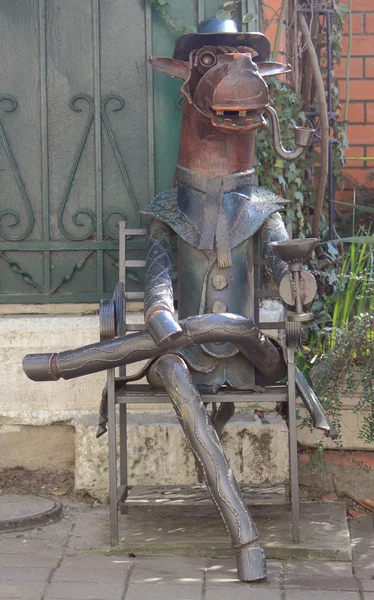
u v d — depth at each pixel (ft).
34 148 15.89
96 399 15.07
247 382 12.34
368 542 12.83
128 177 15.89
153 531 12.86
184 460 14.35
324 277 16.88
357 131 20.98
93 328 15.10
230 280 12.48
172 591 10.93
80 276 16.05
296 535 12.23
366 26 21.07
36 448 15.25
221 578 11.34
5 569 11.68
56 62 15.78
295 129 12.78
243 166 12.78
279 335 15.31
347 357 14.05
